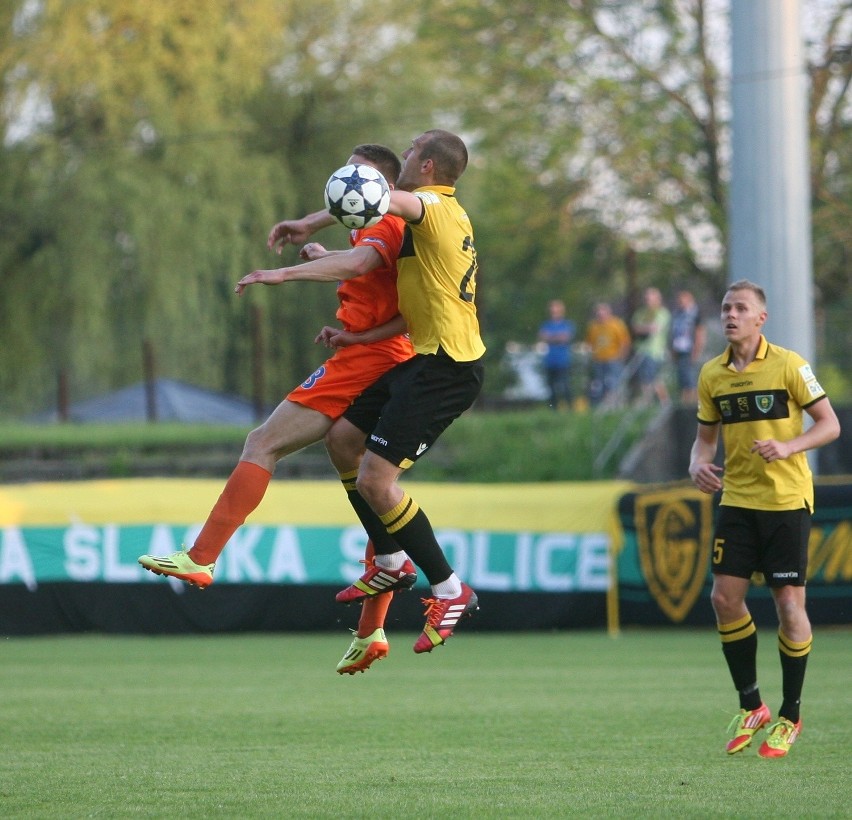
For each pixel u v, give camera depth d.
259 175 101.56
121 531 50.91
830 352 74.06
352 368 19.61
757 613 48.41
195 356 100.25
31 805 19.19
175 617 50.62
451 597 19.75
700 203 103.88
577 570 50.47
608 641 47.09
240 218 99.44
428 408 18.83
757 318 24.77
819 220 97.75
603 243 110.75
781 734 23.86
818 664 38.69
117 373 102.00
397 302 19.64
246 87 101.69
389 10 114.62
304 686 35.00
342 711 29.98
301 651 44.78
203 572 18.83
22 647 46.69
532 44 103.38
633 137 101.06
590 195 108.12
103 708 30.64
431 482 72.00
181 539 50.94
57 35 93.38
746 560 24.58
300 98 110.38
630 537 50.25
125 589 50.69
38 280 95.81
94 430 83.69
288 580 50.94
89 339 97.00
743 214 57.81
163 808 18.92
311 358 105.62
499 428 75.94
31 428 85.38
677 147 101.81
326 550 51.09
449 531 50.88
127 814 18.47
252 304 100.81
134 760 23.41
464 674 37.62
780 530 24.41
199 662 41.38
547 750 24.44
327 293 105.00
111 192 94.50
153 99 96.06
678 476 69.00
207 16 99.44
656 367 73.88
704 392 25.28
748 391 24.56
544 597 50.47
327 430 19.73
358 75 113.62
